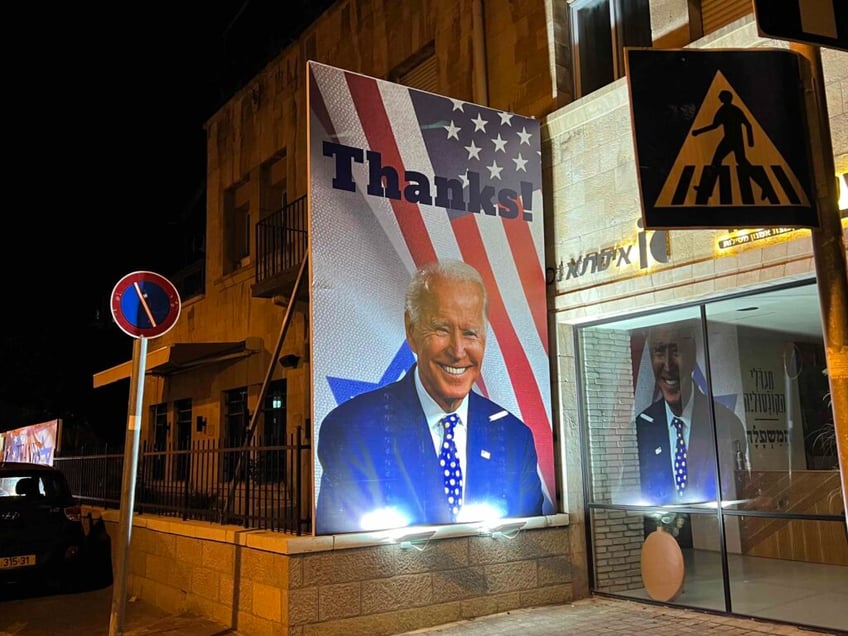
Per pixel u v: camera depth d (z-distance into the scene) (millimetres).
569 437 8391
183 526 8141
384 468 7051
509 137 8383
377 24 11906
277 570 6531
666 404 8016
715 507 7520
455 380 7598
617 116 8055
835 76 6363
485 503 7605
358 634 6637
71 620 8086
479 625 7055
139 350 6598
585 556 8273
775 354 7859
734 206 4184
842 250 3879
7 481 9836
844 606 6855
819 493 7578
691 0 7859
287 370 12164
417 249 7559
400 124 7656
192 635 7008
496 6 9789
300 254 12055
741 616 7051
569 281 8383
